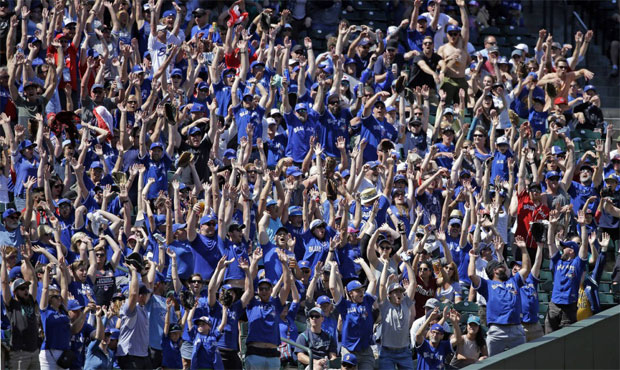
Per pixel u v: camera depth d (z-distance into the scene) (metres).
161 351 64.94
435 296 72.75
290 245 70.75
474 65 96.56
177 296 67.75
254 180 76.12
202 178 79.31
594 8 116.44
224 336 64.25
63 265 64.50
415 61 95.38
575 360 72.50
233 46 90.62
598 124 97.31
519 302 70.75
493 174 86.62
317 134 85.12
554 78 96.62
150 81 85.88
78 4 85.31
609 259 85.81
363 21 108.56
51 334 62.38
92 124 81.44
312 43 105.88
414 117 88.88
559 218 81.31
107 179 77.62
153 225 72.69
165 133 80.56
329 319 67.19
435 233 74.62
